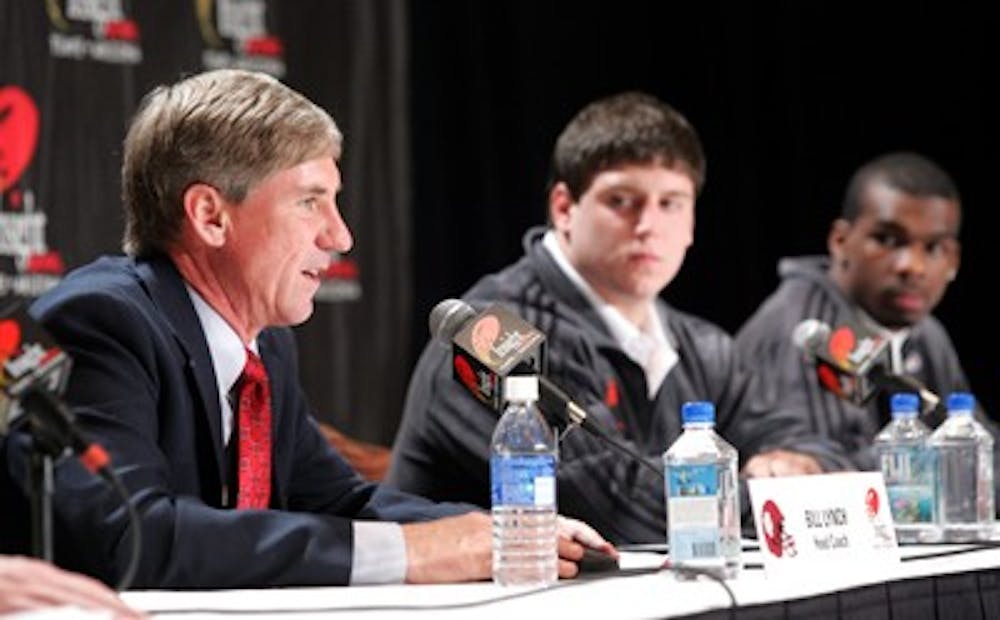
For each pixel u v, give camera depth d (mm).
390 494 6602
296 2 11719
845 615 4949
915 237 10508
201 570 5203
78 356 5453
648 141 8312
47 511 4469
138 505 5238
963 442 6918
